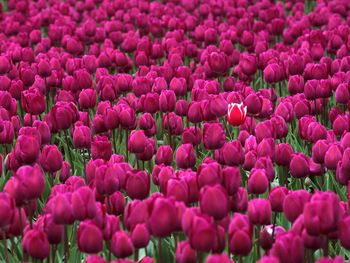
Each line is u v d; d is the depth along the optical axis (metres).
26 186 2.16
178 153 2.53
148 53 4.08
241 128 3.01
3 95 3.13
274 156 2.58
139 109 3.13
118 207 2.31
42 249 2.09
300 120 2.79
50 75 3.62
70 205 2.11
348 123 2.86
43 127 2.78
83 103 3.17
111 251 2.13
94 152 2.68
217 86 3.25
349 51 3.96
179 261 2.01
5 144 2.98
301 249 1.96
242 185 2.79
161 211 1.98
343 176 2.46
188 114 2.86
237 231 2.00
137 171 2.26
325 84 3.19
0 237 2.28
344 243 2.01
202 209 2.01
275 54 3.95
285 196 2.20
